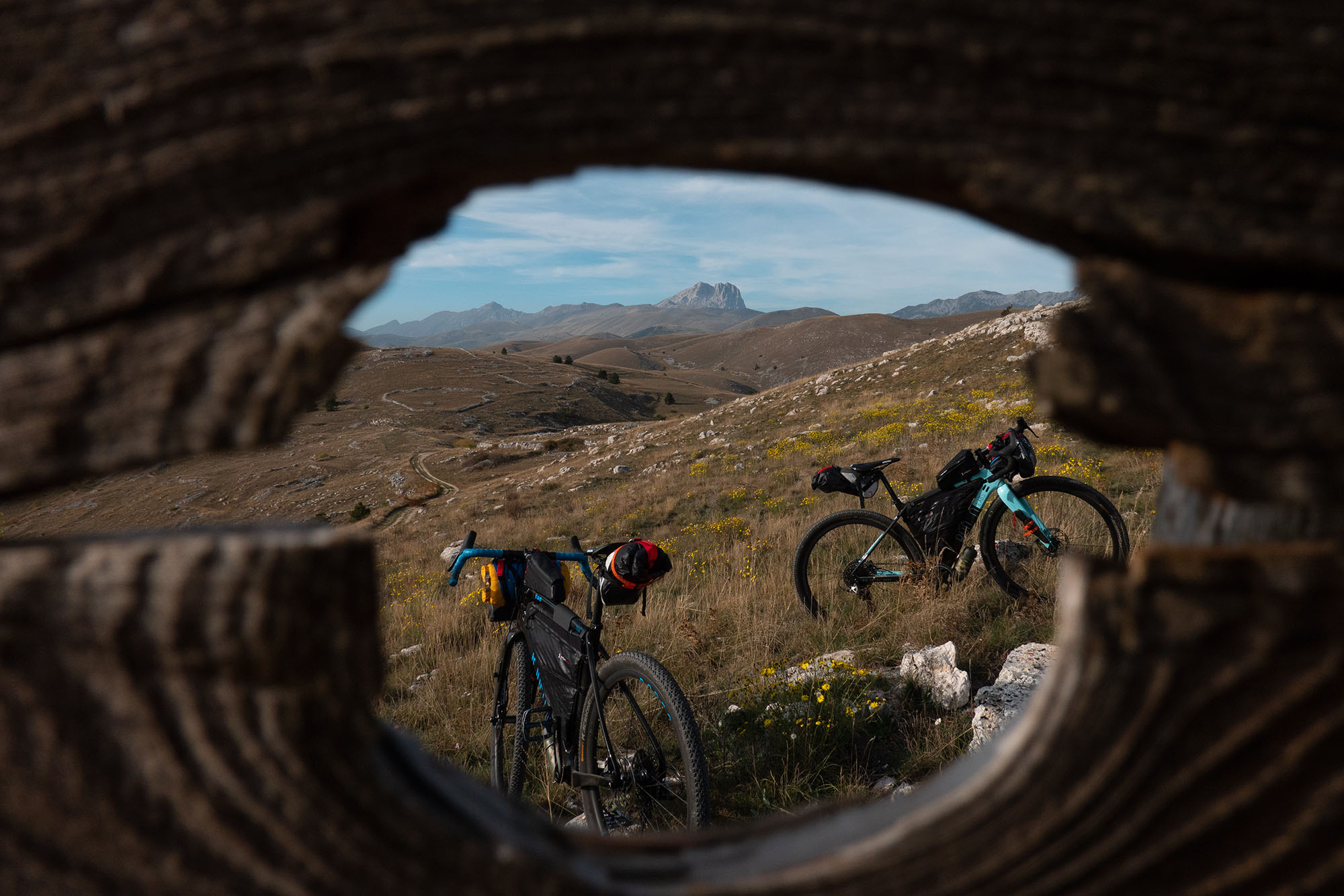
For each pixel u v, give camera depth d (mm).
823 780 2896
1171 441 451
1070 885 456
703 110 418
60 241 420
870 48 412
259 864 452
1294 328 415
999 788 454
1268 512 443
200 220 418
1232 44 408
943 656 3484
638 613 5438
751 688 3566
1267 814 436
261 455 60750
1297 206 415
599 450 34594
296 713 436
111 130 417
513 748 3709
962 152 417
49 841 450
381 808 456
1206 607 424
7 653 432
